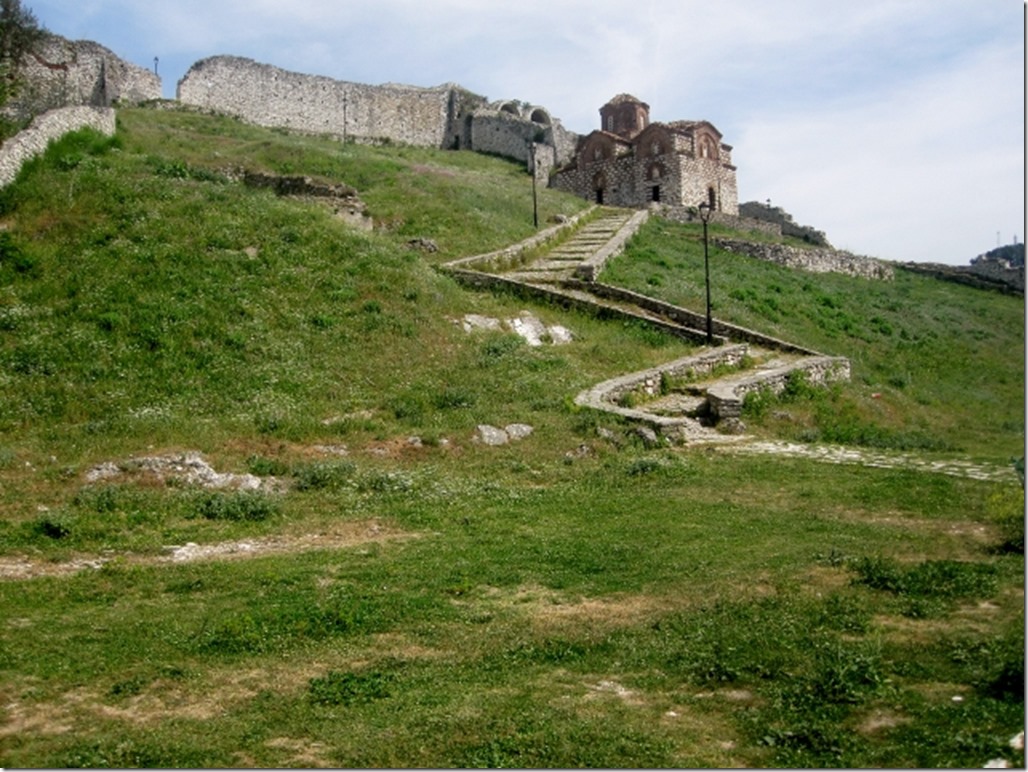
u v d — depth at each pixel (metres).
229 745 5.88
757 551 9.78
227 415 15.51
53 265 19.45
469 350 20.12
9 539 10.44
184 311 18.56
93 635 7.79
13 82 30.52
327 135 56.34
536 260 30.59
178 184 24.72
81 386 15.88
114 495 11.81
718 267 36.28
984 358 32.34
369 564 9.85
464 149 63.19
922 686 6.35
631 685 6.73
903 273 51.78
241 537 11.04
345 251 23.16
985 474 13.86
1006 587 8.15
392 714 6.30
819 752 5.55
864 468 14.22
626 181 55.44
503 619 8.14
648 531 10.85
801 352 24.83
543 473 14.10
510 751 5.69
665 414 18.38
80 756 5.70
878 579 8.51
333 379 17.58
